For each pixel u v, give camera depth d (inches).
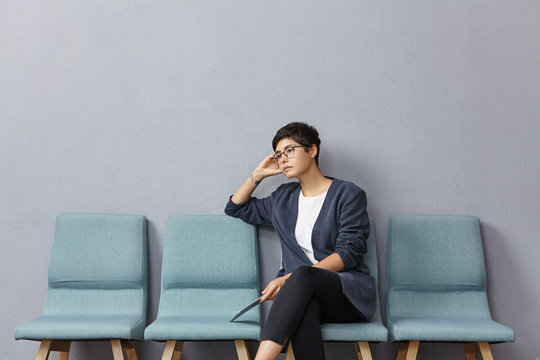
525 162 90.7
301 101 91.4
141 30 93.0
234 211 86.3
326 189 82.5
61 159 92.5
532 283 89.8
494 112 91.1
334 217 79.3
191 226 87.1
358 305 73.1
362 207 79.7
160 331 73.9
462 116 91.1
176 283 85.5
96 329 74.8
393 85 91.3
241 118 91.7
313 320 66.4
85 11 93.4
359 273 78.2
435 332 73.3
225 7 92.6
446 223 87.0
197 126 92.0
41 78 93.1
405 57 91.6
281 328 63.9
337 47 91.7
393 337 75.4
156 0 93.0
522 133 91.0
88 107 92.7
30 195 92.3
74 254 86.7
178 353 83.4
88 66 93.0
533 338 89.2
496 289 89.7
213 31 92.5
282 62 91.8
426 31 91.8
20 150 92.7
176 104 92.2
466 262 85.7
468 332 73.2
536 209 90.3
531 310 89.4
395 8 92.0
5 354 91.0
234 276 85.6
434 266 85.7
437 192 90.5
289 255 81.1
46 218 92.0
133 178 92.0
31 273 91.5
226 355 90.1
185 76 92.4
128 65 92.8
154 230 91.3
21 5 93.7
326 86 91.4
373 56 91.7
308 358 65.1
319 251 79.3
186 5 92.9
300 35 92.0
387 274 86.9
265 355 62.8
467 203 90.5
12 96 93.2
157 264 90.7
